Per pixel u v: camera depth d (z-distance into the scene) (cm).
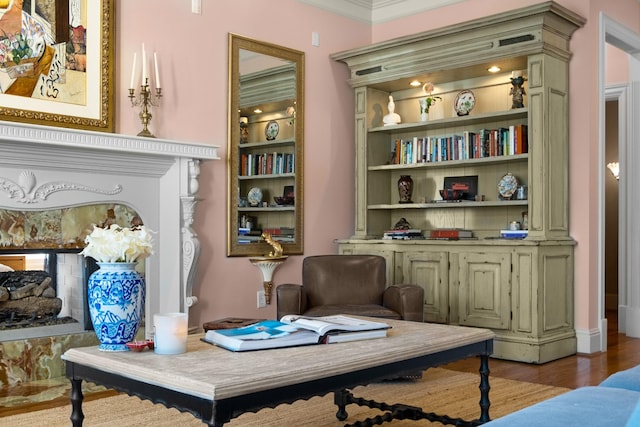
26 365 395
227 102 496
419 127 567
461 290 494
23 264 411
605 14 508
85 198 410
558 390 376
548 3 447
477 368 442
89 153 404
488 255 479
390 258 538
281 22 536
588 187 485
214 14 488
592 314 492
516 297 464
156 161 438
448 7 566
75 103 412
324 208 567
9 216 389
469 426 265
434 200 577
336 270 466
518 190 508
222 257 493
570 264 487
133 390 202
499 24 478
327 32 574
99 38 423
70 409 334
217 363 205
